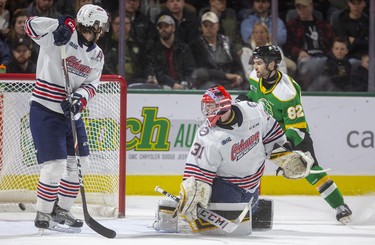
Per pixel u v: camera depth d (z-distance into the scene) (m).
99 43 23.06
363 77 24.34
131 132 20.53
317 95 21.02
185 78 23.52
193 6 23.75
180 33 23.47
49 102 12.79
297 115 14.69
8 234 13.04
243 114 12.41
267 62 14.45
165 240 12.24
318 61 24.16
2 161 17.09
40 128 12.73
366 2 24.33
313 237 13.30
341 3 24.83
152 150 20.62
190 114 20.62
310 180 15.58
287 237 13.19
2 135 17.00
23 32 22.45
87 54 12.88
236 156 12.48
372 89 21.84
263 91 14.80
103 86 16.81
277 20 22.19
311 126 21.03
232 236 12.82
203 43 23.52
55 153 12.68
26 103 16.98
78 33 12.78
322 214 17.33
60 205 13.34
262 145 12.77
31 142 17.09
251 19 24.05
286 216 16.92
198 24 23.61
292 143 14.70
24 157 17.16
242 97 15.21
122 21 21.38
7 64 22.34
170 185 20.73
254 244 11.96
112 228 14.10
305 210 18.06
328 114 21.08
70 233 13.22
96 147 16.84
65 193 13.31
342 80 24.27
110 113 16.69
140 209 17.77
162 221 13.30
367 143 21.27
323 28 24.31
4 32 22.44
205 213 12.68
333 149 21.16
